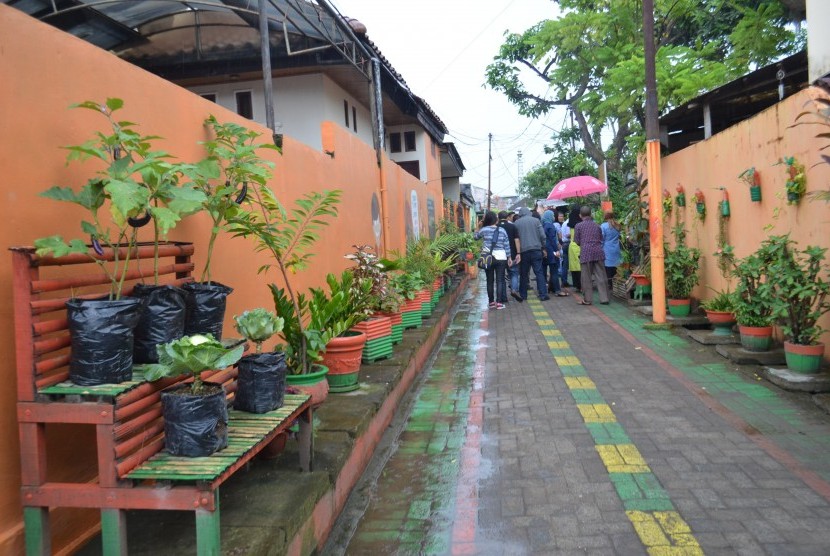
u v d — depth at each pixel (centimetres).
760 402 584
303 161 620
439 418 599
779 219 726
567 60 1941
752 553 334
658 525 369
